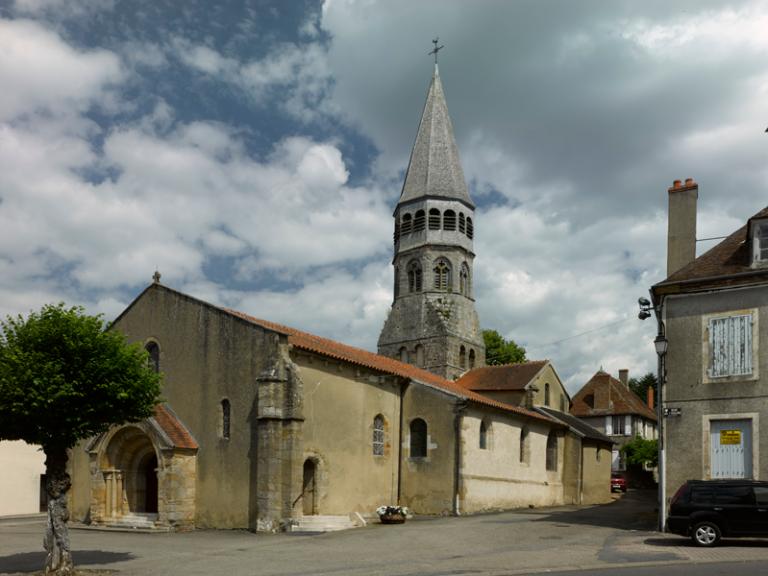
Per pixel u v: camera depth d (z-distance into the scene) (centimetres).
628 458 5841
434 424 3105
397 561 1706
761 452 2061
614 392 6662
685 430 2184
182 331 2859
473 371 4572
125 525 2652
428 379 3456
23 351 1628
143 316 3014
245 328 2650
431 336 4562
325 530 2414
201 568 1647
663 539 1961
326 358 2742
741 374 2125
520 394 4134
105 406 1645
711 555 1630
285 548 1983
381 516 2683
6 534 2536
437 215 4759
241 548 2005
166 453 2611
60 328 1639
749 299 2145
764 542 1844
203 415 2714
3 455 3716
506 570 1525
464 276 4781
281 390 2516
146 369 1788
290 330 3088
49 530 1603
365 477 2917
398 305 4784
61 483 1631
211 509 2612
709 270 2261
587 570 1495
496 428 3362
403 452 3156
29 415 1566
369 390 2998
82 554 1905
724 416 2128
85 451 2880
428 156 4875
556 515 2917
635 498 4562
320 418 2705
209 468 2652
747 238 2230
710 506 1798
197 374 2770
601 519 2680
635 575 1398
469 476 3064
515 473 3491
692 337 2220
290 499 2433
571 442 4006
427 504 3047
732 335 2156
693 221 2472
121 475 2788
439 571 1532
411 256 4769
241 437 2584
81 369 1634
